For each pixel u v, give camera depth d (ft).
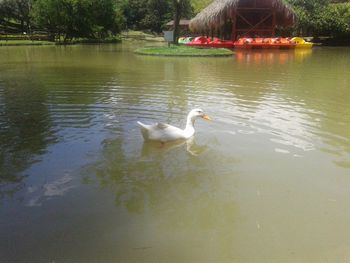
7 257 11.48
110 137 21.68
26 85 39.01
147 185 15.98
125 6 230.89
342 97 33.04
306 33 132.05
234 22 106.52
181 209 14.15
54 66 57.82
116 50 97.40
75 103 29.84
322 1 143.95
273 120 25.08
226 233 12.73
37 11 143.02
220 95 33.27
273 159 18.61
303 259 11.47
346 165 17.98
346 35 129.29
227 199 14.87
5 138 21.49
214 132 22.54
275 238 12.48
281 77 45.44
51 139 21.30
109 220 13.39
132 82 40.70
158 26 234.58
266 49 97.30
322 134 22.34
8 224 13.12
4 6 158.30
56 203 14.51
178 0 98.58
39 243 12.12
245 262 11.35
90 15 148.25
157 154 19.24
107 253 11.69
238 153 19.36
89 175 16.88
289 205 14.47
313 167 17.75
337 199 14.93
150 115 26.30
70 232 12.71
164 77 44.83
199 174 16.98
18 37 138.72
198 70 52.16
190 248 11.96
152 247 12.00
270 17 114.21
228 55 77.25
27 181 16.29
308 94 34.32
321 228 13.03
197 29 126.82
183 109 27.96
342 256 11.61
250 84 39.68
